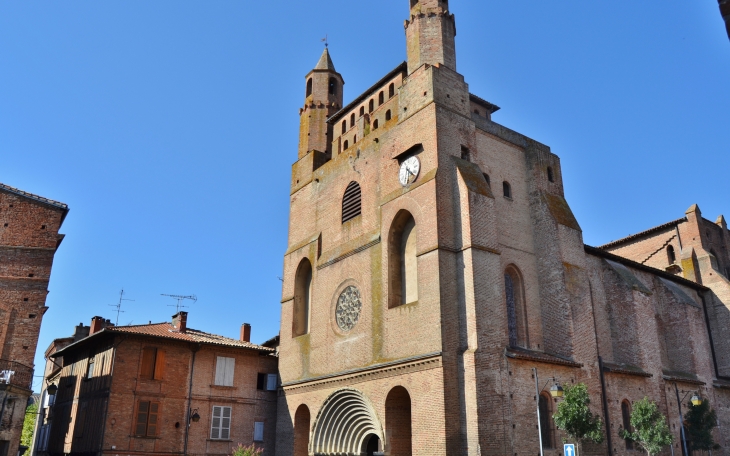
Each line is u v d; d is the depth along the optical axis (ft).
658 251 184.96
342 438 118.93
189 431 128.88
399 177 118.62
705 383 142.00
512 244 119.14
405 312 107.76
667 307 149.89
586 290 119.65
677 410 129.08
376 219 122.42
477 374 96.32
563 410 94.68
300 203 151.33
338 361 121.90
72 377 143.74
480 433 93.20
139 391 124.57
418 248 109.19
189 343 133.39
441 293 102.17
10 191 112.78
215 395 134.62
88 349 138.21
